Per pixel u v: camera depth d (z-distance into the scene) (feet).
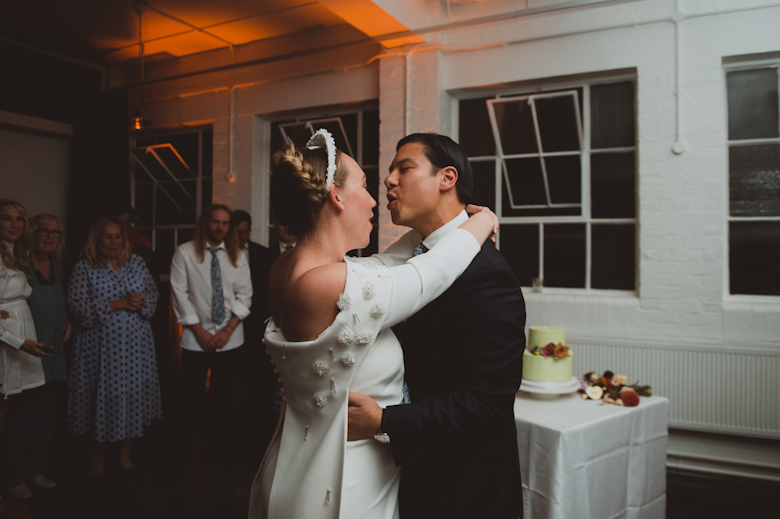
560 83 11.34
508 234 12.11
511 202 12.08
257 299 11.93
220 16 12.87
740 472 9.54
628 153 10.92
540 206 11.82
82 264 9.21
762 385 9.27
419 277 3.04
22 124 14.48
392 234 12.01
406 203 3.75
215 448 10.90
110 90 15.80
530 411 6.63
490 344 3.25
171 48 15.12
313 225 3.19
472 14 11.55
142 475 9.53
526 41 11.10
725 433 9.62
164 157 16.07
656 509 7.14
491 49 11.42
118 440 9.09
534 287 11.53
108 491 8.83
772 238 9.87
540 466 6.02
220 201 14.93
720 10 9.59
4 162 14.67
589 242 11.30
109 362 9.12
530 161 11.79
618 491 6.56
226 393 10.93
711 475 9.68
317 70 13.43
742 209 10.09
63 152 16.01
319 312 2.96
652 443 7.06
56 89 15.26
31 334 8.47
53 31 13.99
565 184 11.53
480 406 3.14
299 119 14.47
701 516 8.17
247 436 11.59
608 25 10.40
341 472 2.90
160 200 16.79
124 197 16.38
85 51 15.39
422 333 3.55
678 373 9.87
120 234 9.58
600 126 11.13
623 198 10.99
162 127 16.14
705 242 9.85
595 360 10.53
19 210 8.55
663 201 10.14
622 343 10.28
